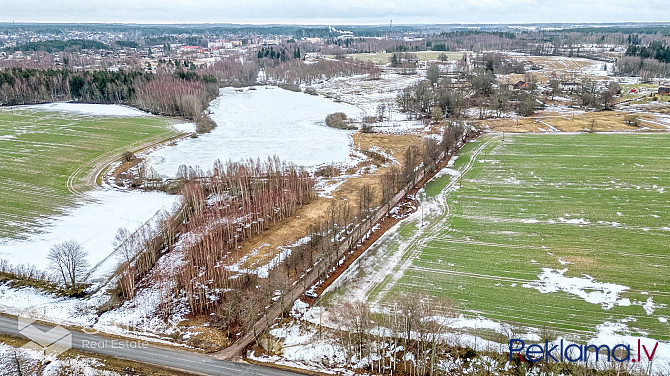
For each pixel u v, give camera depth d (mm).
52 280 92812
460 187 139875
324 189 142375
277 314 83125
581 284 88438
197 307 85812
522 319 78812
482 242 106250
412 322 74438
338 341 75062
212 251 100875
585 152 166375
